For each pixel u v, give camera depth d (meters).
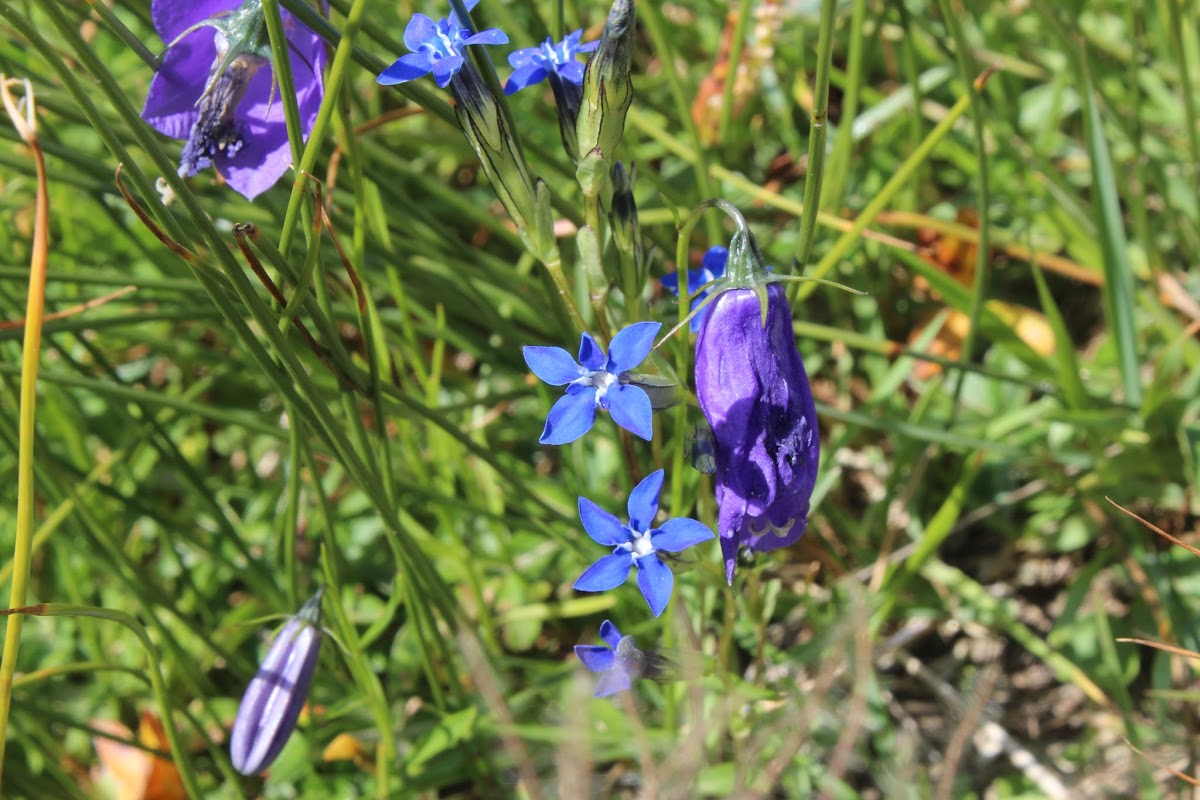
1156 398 0.24
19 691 0.24
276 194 0.24
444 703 0.23
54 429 0.26
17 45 0.25
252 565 0.25
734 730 0.22
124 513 0.26
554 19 0.20
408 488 0.24
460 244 0.24
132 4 0.23
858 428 0.25
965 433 0.25
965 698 0.24
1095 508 0.25
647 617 0.24
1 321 0.24
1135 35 0.25
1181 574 0.25
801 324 0.25
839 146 0.25
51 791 0.24
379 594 0.26
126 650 0.25
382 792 0.23
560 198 0.23
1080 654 0.25
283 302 0.20
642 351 0.17
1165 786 0.23
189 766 0.21
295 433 0.21
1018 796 0.24
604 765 0.24
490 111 0.18
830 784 0.19
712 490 0.22
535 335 0.26
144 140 0.18
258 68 0.19
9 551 0.26
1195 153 0.25
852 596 0.23
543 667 0.24
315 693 0.24
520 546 0.26
